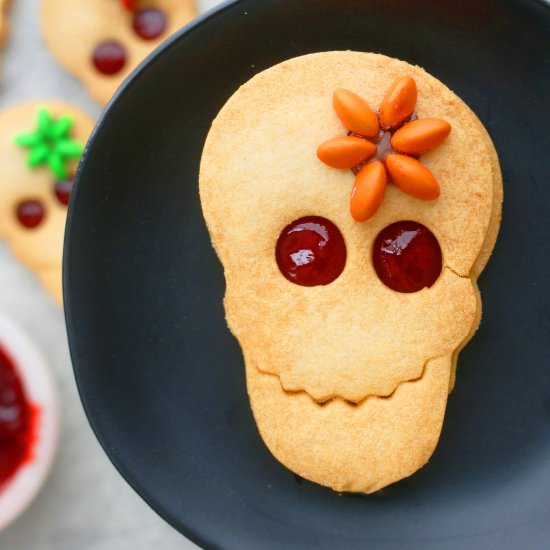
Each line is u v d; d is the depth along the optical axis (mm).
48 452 365
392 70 318
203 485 336
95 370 333
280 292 318
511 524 334
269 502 336
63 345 378
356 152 308
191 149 335
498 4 322
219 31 324
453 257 316
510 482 335
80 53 372
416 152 311
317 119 317
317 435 319
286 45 330
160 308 337
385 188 309
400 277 316
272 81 321
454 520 334
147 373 337
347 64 319
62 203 375
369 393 317
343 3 325
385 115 310
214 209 321
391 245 316
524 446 335
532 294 333
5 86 379
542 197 332
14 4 378
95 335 333
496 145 332
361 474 319
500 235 332
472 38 328
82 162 324
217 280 337
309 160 317
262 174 318
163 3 374
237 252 319
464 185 316
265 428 321
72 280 329
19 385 366
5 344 364
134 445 334
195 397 338
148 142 333
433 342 316
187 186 336
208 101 333
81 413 377
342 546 333
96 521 375
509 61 329
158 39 375
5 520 362
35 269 374
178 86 329
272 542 334
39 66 380
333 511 334
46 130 370
